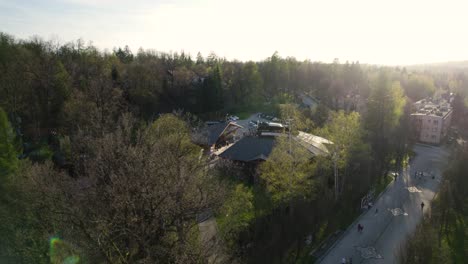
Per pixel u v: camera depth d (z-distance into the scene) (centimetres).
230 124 8469
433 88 16138
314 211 4459
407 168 7925
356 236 4703
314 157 5241
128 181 2400
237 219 3531
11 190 3088
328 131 5606
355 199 5472
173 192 2430
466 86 19700
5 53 6888
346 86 15362
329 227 4744
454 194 5441
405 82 16112
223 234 3328
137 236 2309
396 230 4916
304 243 4272
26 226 2873
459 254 4253
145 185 2400
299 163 4362
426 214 5153
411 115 10169
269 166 4575
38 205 2844
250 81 13088
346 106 12612
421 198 6119
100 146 2961
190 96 11850
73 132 5606
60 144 5547
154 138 3950
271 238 3759
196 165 3297
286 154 4303
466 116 12538
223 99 12638
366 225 5031
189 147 4475
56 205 2725
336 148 5072
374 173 6356
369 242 4559
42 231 2842
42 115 6825
